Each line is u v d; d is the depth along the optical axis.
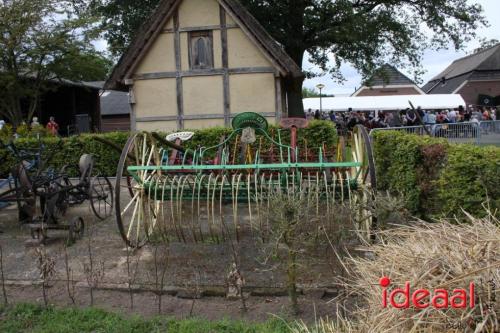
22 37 20.53
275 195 4.38
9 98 22.22
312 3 22.45
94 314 4.23
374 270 2.86
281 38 22.14
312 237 4.41
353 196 5.64
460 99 32.09
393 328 2.43
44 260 4.80
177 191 5.63
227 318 4.09
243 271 5.12
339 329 3.20
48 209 6.61
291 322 3.96
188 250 5.91
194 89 14.70
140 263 5.57
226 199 6.00
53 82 25.16
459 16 23.64
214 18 14.45
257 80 14.46
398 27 22.77
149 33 14.56
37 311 4.37
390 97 32.69
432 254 2.54
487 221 2.87
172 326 3.96
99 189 10.34
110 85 14.93
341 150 7.26
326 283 4.66
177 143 7.39
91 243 6.48
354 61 23.62
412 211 6.46
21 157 7.22
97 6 23.14
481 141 15.88
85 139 13.27
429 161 6.23
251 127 6.66
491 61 47.38
